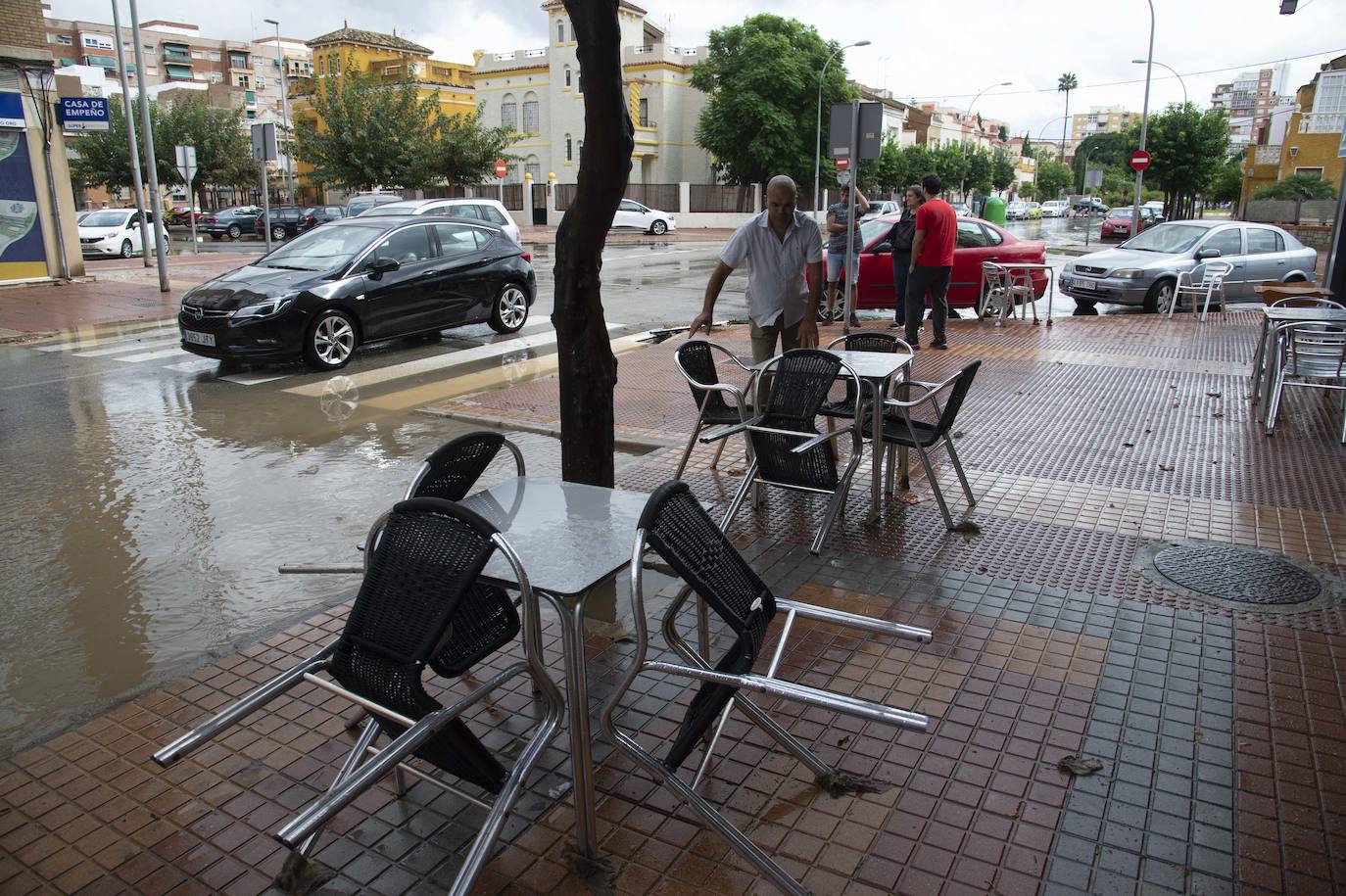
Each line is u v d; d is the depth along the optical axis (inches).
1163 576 180.2
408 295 442.3
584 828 102.3
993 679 142.9
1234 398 331.0
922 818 111.9
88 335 512.4
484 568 97.7
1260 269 596.1
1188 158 1918.1
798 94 1862.7
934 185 414.0
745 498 226.5
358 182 1519.4
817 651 152.1
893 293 543.2
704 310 243.1
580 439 163.9
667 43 2167.8
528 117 2229.3
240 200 2529.5
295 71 4234.7
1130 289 572.1
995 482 239.3
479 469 125.9
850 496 229.3
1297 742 126.0
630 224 1545.3
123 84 888.3
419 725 89.9
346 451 287.7
